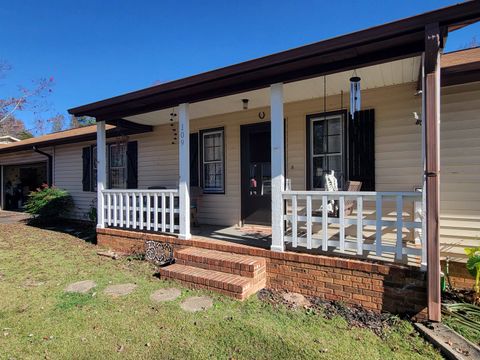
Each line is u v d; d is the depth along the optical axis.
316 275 4.04
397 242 3.62
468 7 2.87
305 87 5.17
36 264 5.61
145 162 8.66
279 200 4.38
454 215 4.52
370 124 5.29
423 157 3.36
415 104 4.96
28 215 13.18
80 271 5.17
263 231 6.22
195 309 3.67
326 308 3.74
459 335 2.97
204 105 6.30
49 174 11.92
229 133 7.11
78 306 3.79
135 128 8.06
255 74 4.41
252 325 3.29
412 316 3.41
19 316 3.54
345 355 2.77
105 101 5.99
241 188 6.95
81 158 10.75
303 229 5.71
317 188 5.86
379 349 2.87
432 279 3.20
